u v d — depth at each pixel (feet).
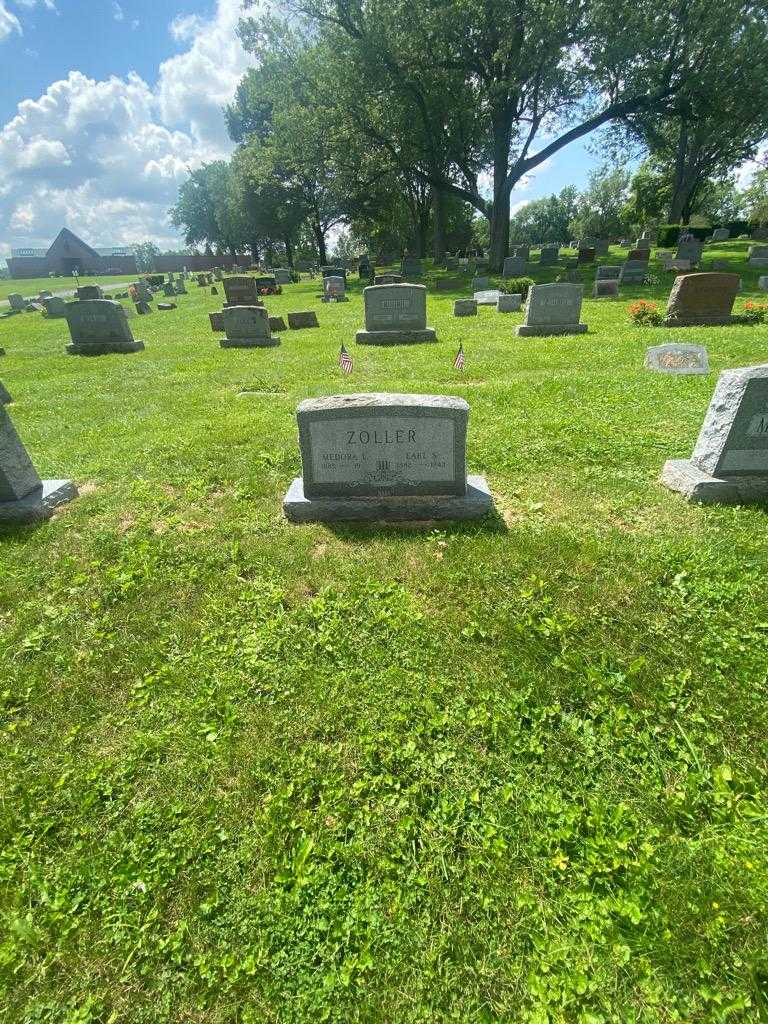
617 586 12.35
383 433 15.37
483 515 15.89
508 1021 6.04
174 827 8.15
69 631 12.05
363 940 6.76
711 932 6.61
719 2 71.56
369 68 82.94
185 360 43.37
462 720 9.53
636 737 9.06
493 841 7.68
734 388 15.37
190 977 6.56
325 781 8.65
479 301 71.82
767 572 12.74
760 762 8.67
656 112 89.15
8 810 8.42
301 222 188.14
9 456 16.76
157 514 16.96
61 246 273.54
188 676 10.63
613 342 39.83
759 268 87.61
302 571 13.61
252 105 175.42
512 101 89.56
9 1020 6.31
